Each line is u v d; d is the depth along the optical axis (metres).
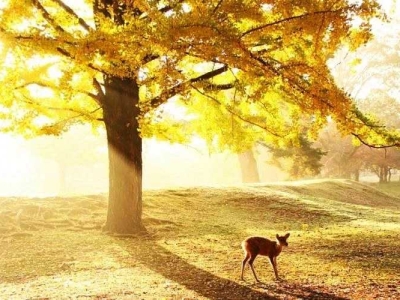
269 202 19.05
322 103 7.88
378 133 9.30
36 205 13.27
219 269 8.15
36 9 8.82
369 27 7.16
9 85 9.16
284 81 7.88
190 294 6.44
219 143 14.66
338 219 16.89
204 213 16.44
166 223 13.55
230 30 7.03
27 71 9.73
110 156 11.64
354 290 6.78
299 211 17.91
